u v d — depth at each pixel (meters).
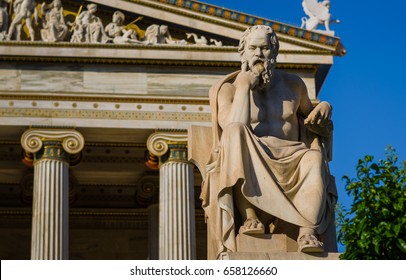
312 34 78.50
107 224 87.25
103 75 78.12
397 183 21.86
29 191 84.31
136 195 85.81
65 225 74.88
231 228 21.48
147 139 78.06
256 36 23.14
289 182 21.89
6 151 82.44
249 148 21.86
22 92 77.00
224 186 21.52
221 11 79.00
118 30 78.94
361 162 22.27
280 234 21.59
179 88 78.31
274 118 23.03
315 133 23.30
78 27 78.69
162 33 79.50
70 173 84.06
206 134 23.69
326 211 22.14
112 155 83.88
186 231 75.44
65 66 78.00
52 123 76.88
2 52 77.06
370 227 21.27
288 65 78.50
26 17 78.31
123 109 77.81
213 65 78.88
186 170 77.06
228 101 22.81
